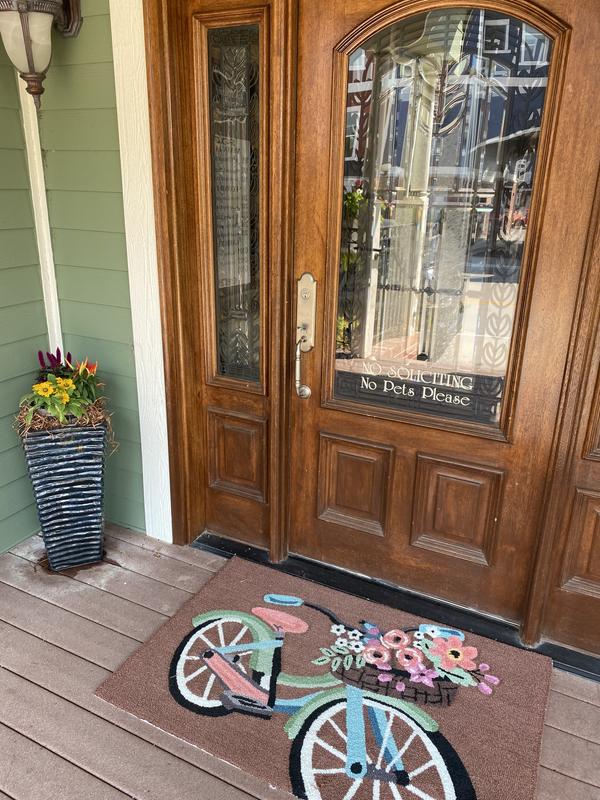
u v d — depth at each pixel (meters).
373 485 2.27
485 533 2.11
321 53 1.89
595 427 1.83
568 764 1.65
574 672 1.95
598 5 1.54
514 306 1.87
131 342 2.38
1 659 1.96
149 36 1.94
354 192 1.99
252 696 1.82
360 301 2.09
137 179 2.13
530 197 1.77
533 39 1.65
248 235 2.17
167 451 2.44
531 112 1.71
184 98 2.07
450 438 2.06
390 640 2.04
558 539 1.96
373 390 2.16
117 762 1.63
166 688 1.84
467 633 2.09
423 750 1.66
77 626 2.11
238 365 2.37
